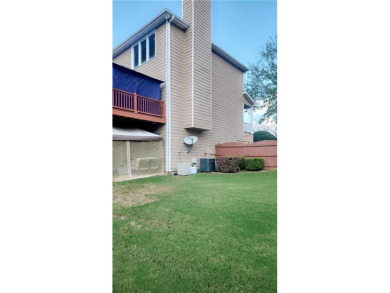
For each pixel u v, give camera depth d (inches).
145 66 544.1
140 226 162.4
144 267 112.8
